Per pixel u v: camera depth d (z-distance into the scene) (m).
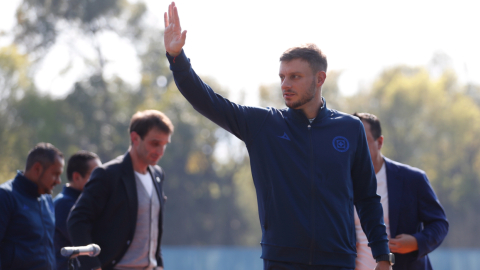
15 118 102.00
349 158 8.54
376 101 130.62
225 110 8.45
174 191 136.38
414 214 12.45
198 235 139.00
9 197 12.73
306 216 8.09
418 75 129.00
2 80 98.06
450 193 132.75
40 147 13.40
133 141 12.73
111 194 12.07
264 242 8.30
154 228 12.80
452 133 126.75
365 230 8.99
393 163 12.67
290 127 8.55
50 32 116.44
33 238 12.95
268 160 8.41
